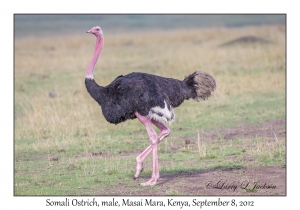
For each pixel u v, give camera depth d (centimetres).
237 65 8456
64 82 8062
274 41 10994
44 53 12281
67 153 4531
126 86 3519
